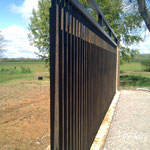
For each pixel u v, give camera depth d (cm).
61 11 151
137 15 1355
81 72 221
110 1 1373
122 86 1177
